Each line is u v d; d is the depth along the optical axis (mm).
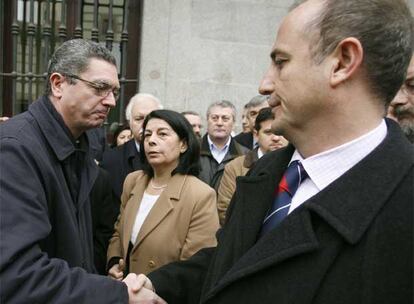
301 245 917
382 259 869
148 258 2264
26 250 1298
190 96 4801
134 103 3520
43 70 4906
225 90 4832
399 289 859
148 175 2574
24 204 1344
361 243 888
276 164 1165
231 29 4801
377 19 895
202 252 1550
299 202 1040
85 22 4938
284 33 977
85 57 1657
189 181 2381
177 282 1495
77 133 1732
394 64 924
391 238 875
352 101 941
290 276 931
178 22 4742
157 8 4707
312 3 947
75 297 1321
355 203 908
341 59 915
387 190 897
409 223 871
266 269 964
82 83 1644
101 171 2744
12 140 1423
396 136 972
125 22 4793
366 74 923
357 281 877
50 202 1506
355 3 900
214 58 4805
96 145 3457
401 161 927
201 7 4758
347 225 893
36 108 1628
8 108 4910
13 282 1250
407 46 933
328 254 903
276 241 964
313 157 1009
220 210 3053
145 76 4750
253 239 1088
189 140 2457
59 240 1534
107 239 2689
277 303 927
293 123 995
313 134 994
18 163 1384
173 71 4770
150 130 2447
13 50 4699
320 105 948
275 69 1016
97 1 4637
